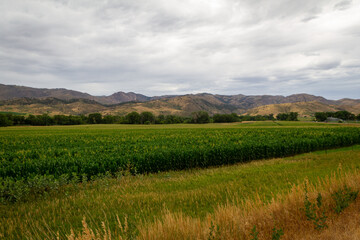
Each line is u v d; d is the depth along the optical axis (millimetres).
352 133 29969
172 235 4266
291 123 90812
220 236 4023
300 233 4199
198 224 4543
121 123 125062
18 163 13508
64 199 8906
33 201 8891
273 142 22297
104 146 23672
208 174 13266
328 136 28047
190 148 18812
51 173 12617
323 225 4293
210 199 8102
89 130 59625
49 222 6355
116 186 10844
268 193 8453
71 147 25000
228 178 11656
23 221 6684
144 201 8164
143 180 12211
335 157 16391
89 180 12422
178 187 10422
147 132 47781
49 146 26328
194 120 126938
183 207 7414
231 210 5121
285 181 10102
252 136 32219
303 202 5262
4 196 8812
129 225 4820
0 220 6891
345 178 6781
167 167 15828
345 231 4090
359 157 15469
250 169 13867
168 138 31734
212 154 17422
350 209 5066
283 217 4809
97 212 7195
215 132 44812
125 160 14281
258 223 4508
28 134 45812
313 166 13492
